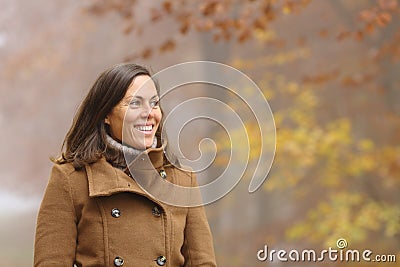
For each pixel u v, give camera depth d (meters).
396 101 26.00
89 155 6.70
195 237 7.02
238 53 31.83
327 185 24.98
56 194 6.65
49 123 43.12
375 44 26.81
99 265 6.57
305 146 23.20
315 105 26.08
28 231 42.31
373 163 23.41
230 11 19.83
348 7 26.94
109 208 6.67
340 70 26.64
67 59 37.28
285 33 31.14
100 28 36.69
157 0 33.41
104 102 6.68
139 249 6.63
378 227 23.02
